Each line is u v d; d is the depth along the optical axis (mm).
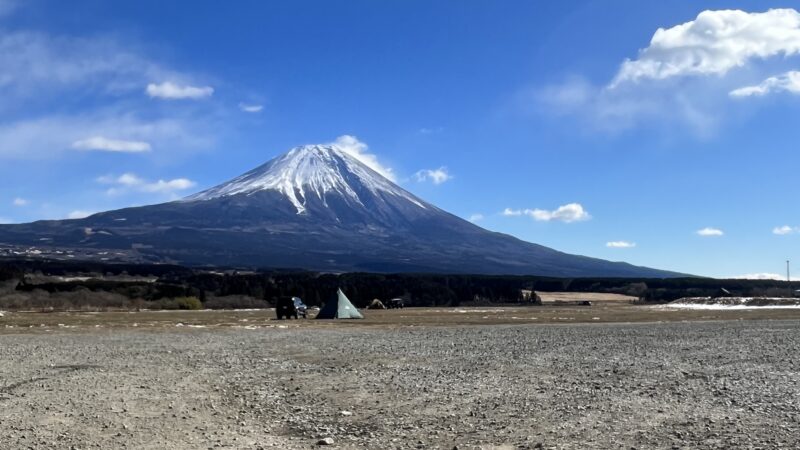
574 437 11477
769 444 10703
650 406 13812
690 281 150375
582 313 72188
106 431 12367
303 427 12602
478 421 12836
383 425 12680
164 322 52250
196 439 11805
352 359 22938
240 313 78375
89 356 24406
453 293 127375
